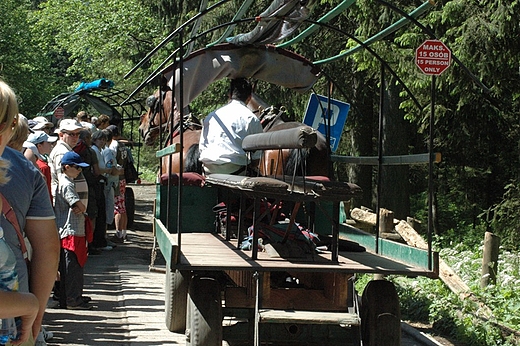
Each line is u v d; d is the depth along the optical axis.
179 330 8.02
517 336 7.97
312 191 5.85
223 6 19.55
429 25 14.56
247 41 8.47
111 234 16.91
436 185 22.81
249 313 6.02
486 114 17.12
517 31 13.68
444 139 19.19
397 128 19.48
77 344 7.44
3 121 3.00
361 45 7.18
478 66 13.92
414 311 9.52
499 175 21.73
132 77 30.83
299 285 6.77
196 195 7.97
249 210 7.07
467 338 8.19
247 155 7.78
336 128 9.95
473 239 19.14
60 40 36.47
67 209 8.73
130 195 18.14
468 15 13.77
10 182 3.49
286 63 9.38
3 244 3.07
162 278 11.88
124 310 9.23
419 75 14.65
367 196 21.14
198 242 7.06
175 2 24.17
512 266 11.71
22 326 3.18
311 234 6.95
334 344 6.14
